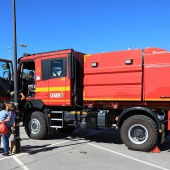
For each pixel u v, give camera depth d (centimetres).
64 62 1029
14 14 863
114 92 928
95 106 1002
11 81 1220
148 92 876
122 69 914
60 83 1040
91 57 976
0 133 867
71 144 1002
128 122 898
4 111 834
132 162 754
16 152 855
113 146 966
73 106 1030
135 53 897
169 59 848
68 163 746
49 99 1066
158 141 888
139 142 887
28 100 1120
